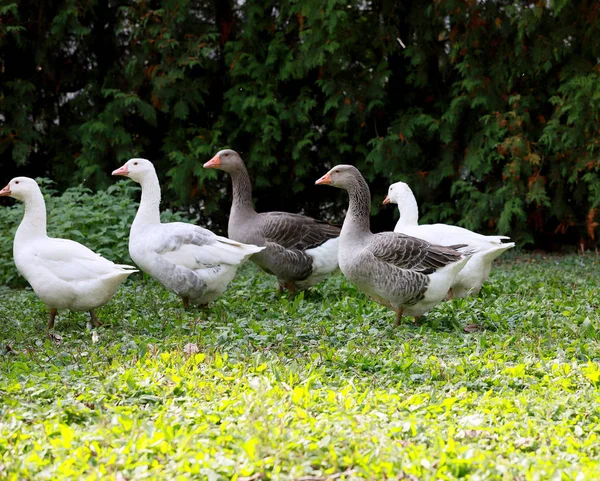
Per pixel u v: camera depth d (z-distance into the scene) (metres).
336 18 13.01
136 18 13.99
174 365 6.32
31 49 14.30
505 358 6.72
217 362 6.33
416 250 7.77
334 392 5.51
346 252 8.10
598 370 6.11
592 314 8.47
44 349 7.17
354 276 8.05
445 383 6.02
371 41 14.08
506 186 13.70
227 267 8.68
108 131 13.80
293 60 13.84
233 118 14.50
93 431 4.81
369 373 6.40
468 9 13.57
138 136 14.72
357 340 7.40
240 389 5.65
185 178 13.99
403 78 14.83
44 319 8.66
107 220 11.59
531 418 5.18
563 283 10.65
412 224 10.05
